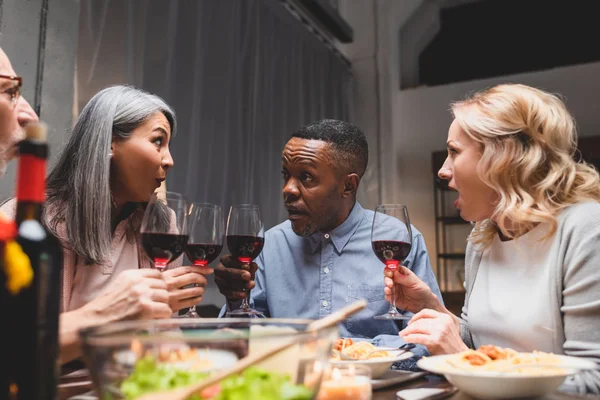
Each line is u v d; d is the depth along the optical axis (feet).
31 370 1.77
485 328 4.09
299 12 15.51
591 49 17.89
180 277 3.73
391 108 18.88
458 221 17.94
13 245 1.77
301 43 15.26
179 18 10.25
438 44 19.99
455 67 19.74
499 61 19.12
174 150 9.95
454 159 4.37
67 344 2.96
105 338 1.65
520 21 18.78
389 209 4.52
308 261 5.78
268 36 13.48
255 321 2.20
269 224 13.17
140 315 3.14
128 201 5.02
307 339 1.82
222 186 11.17
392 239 4.32
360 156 5.60
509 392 2.50
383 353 3.34
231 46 11.71
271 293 5.81
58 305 1.89
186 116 10.24
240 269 4.75
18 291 1.77
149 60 9.42
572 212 3.86
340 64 17.99
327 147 5.32
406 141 19.71
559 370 2.57
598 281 3.49
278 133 13.75
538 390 2.48
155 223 3.50
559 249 3.80
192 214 4.11
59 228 4.60
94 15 8.18
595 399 2.56
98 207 4.56
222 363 1.75
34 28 7.05
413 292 4.20
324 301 5.58
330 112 16.89
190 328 2.09
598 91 17.31
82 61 7.93
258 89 12.84
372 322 5.40
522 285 3.98
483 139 4.15
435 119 19.39
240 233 4.59
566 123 4.10
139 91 5.05
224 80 11.44
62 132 7.42
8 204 4.71
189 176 10.20
